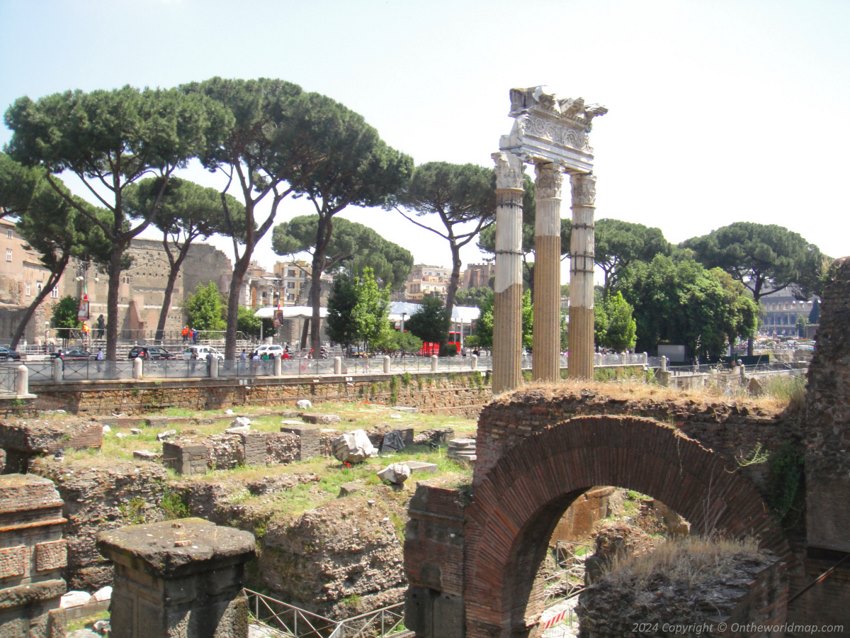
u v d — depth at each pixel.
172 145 40.53
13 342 55.41
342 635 17.61
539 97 34.44
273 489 22.48
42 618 12.91
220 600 11.49
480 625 14.70
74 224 56.22
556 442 13.95
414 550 15.65
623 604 9.19
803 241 106.44
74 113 39.00
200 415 36.44
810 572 11.50
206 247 113.00
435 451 29.53
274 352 62.41
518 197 35.06
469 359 56.78
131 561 11.24
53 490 13.16
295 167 52.72
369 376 48.72
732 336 89.25
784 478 11.77
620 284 92.19
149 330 103.56
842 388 11.48
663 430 12.80
